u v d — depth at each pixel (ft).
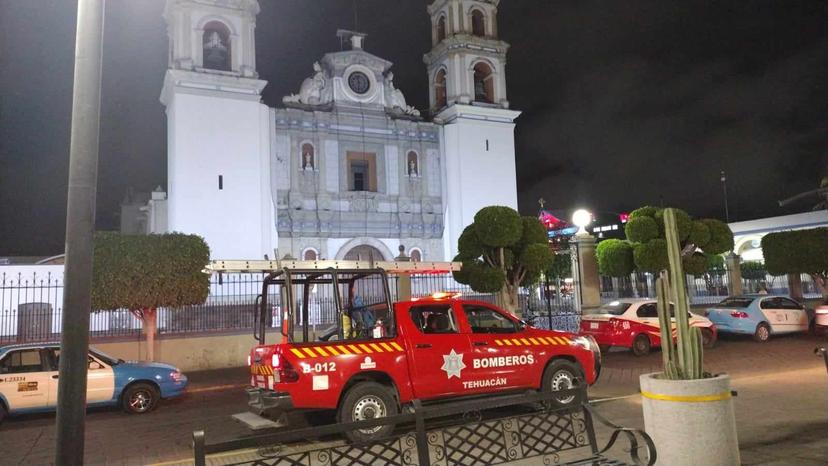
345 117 109.60
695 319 59.57
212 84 97.71
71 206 16.44
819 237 75.77
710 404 16.94
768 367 46.26
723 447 16.84
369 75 113.39
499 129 119.75
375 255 110.52
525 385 31.42
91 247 16.58
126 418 36.22
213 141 96.73
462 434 27.68
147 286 50.60
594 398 36.04
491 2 124.36
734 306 66.03
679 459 16.83
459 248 67.21
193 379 51.62
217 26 102.01
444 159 117.29
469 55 119.55
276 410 26.14
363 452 16.94
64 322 16.03
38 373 35.32
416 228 113.09
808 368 44.80
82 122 16.81
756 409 30.42
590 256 72.43
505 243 63.57
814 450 22.56
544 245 65.51
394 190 112.57
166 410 38.83
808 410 29.76
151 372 38.11
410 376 28.48
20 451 29.12
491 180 117.39
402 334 28.99
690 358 17.76
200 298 53.57
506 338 31.40
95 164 16.94
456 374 29.45
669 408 17.13
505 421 18.48
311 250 103.86
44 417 37.45
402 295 59.36
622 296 88.53
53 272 80.02
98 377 36.63
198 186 94.94
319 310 57.06
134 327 69.92
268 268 30.17
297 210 103.19
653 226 71.61
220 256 94.68
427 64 129.39
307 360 26.53
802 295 83.05
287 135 104.63
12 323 67.15
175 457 26.76
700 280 89.35
